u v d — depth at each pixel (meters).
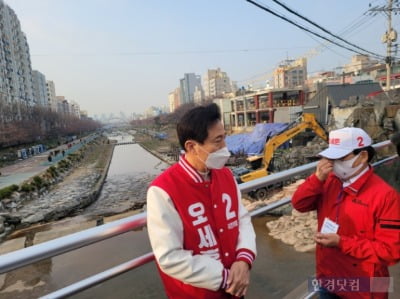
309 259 3.90
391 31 19.03
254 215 2.05
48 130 71.75
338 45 10.72
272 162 15.27
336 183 1.57
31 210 16.89
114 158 46.94
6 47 64.94
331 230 1.55
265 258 4.07
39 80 95.31
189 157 1.27
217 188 1.28
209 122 1.20
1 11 62.81
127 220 1.31
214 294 1.18
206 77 92.94
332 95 24.83
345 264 1.51
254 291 2.80
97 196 21.47
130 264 1.41
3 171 31.81
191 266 1.11
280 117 34.06
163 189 1.16
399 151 2.20
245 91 46.72
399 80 38.56
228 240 1.26
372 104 16.14
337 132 1.51
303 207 1.73
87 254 5.32
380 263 1.40
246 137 24.84
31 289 5.36
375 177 1.46
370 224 1.40
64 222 14.80
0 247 11.64
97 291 2.57
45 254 1.08
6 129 46.69
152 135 84.00
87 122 140.25
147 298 2.41
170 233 1.13
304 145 20.66
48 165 34.62
